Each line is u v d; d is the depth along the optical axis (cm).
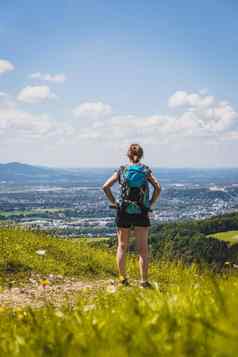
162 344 351
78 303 639
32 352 389
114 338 379
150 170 1056
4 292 1101
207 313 434
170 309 466
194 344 338
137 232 1062
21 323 549
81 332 426
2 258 1353
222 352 303
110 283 1291
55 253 1553
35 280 1255
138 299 550
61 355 366
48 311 594
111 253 1794
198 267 1453
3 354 406
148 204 1058
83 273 1418
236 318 350
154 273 1471
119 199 1060
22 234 1758
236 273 980
